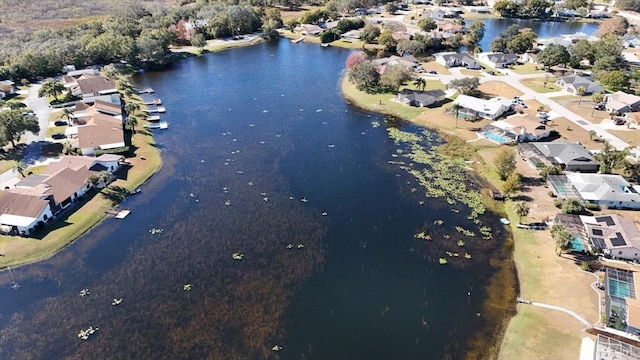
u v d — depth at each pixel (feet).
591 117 406.21
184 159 339.36
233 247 245.45
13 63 489.26
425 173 320.09
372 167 328.49
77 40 573.33
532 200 284.61
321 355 183.11
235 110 431.02
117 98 424.46
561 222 254.06
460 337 192.75
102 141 339.98
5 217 250.37
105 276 224.74
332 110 431.02
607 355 169.68
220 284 219.82
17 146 342.23
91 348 185.98
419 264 234.58
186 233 256.73
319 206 281.95
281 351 184.44
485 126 381.81
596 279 217.77
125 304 208.13
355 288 218.59
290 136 377.09
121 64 563.89
